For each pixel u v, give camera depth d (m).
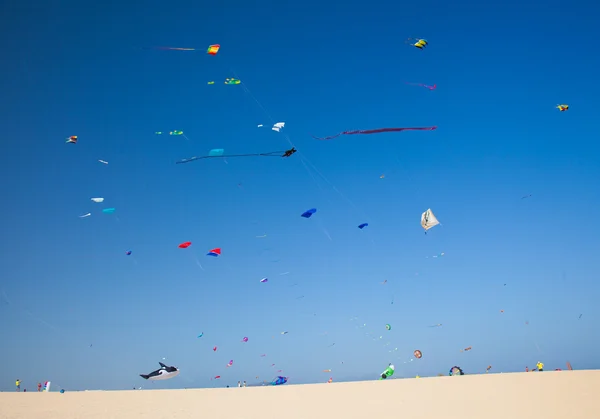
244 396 21.03
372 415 15.32
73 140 26.06
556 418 13.73
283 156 23.22
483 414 14.64
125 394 22.41
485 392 18.62
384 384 23.05
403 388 21.06
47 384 27.80
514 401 16.48
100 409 17.70
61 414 16.61
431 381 23.22
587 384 19.36
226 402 19.14
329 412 16.16
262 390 23.22
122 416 16.12
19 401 20.28
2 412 17.16
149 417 15.91
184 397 21.11
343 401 18.42
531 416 14.11
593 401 15.84
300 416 15.59
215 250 24.67
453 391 19.33
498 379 22.34
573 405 15.37
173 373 23.33
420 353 26.78
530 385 19.81
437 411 15.42
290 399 19.59
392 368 26.22
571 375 22.38
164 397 21.19
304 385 24.78
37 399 20.94
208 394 22.12
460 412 15.09
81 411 17.27
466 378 23.36
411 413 15.30
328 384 24.55
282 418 15.37
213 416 15.95
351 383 24.28
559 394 17.39
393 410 15.97
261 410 16.95
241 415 16.03
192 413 16.58
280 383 26.22
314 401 18.75
